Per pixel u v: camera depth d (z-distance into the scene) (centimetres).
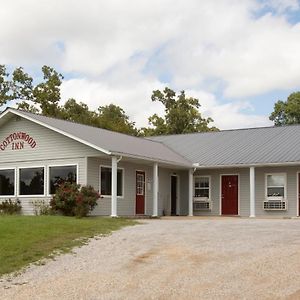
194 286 972
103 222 1884
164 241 1442
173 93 5412
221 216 2797
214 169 2934
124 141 2733
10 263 1212
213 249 1288
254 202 2700
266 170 2772
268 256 1172
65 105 4969
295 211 2675
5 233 1521
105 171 2523
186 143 3228
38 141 2577
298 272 1024
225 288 948
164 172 2922
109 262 1203
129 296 931
